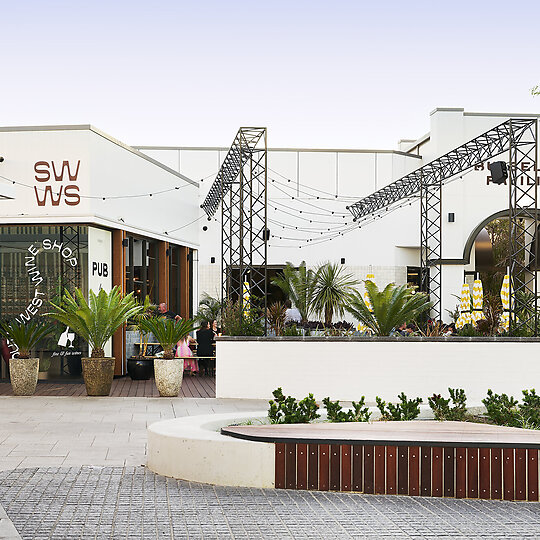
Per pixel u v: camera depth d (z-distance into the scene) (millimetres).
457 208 31453
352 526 6047
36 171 18156
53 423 12211
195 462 7855
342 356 15453
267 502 6941
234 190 28797
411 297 16547
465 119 32500
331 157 33344
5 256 18500
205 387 17828
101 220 18516
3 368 18453
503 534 5883
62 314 17328
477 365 15484
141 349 19750
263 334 16328
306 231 32188
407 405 9344
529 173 31953
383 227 32094
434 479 7410
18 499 6895
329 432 7941
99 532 5750
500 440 7488
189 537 5645
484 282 34781
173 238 24516
